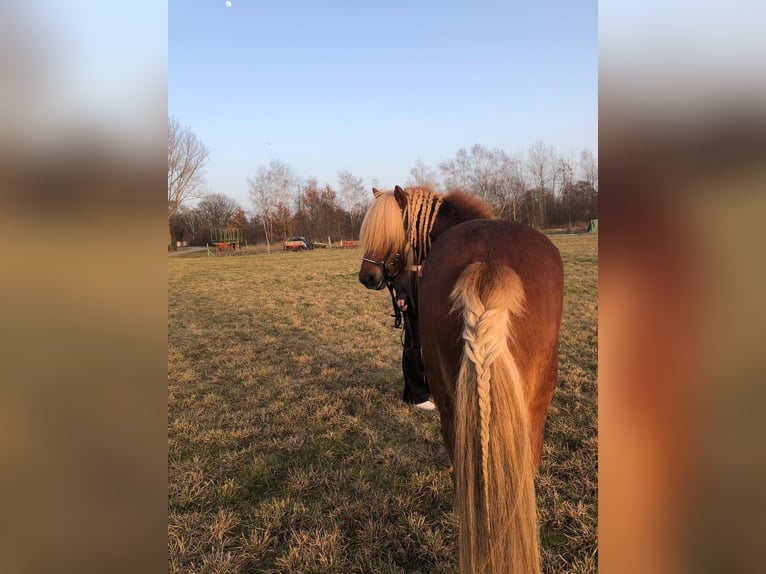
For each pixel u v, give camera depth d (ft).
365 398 14.26
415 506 8.86
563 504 8.50
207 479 10.16
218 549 7.91
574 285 32.68
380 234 8.71
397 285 9.07
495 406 4.32
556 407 12.78
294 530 8.36
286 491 9.51
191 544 8.05
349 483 9.78
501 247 5.58
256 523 8.61
